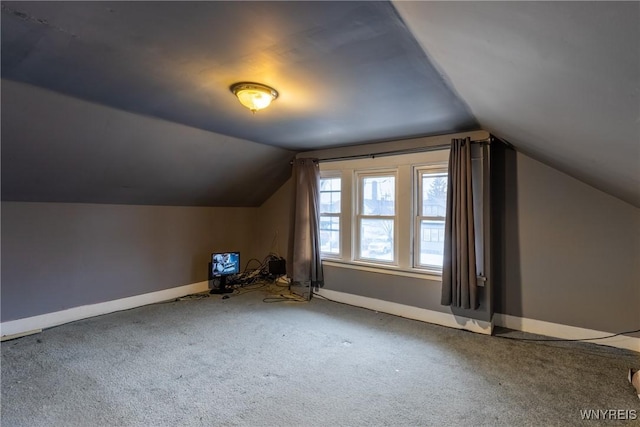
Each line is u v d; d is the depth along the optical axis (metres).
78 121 2.62
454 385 2.21
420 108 2.55
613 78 0.92
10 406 1.92
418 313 3.56
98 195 3.52
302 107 2.58
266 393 2.11
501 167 3.31
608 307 2.84
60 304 3.36
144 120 2.90
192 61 1.80
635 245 2.73
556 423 1.82
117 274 3.81
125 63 1.84
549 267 3.09
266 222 5.41
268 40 1.54
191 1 1.23
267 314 3.69
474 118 2.76
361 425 1.81
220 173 4.18
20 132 2.47
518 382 2.25
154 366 2.44
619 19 0.67
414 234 3.66
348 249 4.18
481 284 3.14
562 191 3.02
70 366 2.42
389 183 3.93
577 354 2.67
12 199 3.04
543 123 1.81
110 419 1.83
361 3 1.21
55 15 1.35
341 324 3.39
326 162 4.37
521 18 0.88
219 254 4.59
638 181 1.77
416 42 1.51
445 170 3.49
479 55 1.32
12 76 2.04
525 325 3.20
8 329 3.03
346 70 1.87
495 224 3.33
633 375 2.18
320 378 2.30
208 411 1.92
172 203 4.30
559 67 1.06
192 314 3.67
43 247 3.25
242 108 2.64
